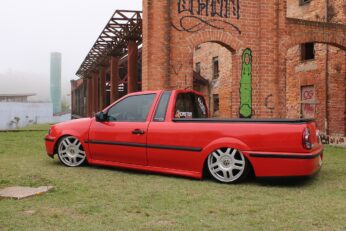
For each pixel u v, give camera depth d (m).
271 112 12.32
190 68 11.42
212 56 24.00
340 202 4.74
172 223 3.83
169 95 6.59
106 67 29.31
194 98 7.20
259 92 12.24
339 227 3.75
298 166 5.47
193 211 4.28
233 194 5.15
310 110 17.25
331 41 13.43
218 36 11.78
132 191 5.25
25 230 3.59
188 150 6.13
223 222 3.88
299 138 5.48
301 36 12.90
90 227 3.68
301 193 5.26
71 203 4.56
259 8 12.26
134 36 17.86
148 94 6.79
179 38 11.34
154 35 11.07
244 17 12.09
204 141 6.01
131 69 18.22
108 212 4.20
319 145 6.19
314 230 3.66
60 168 7.13
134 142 6.62
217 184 5.82
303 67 17.62
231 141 5.81
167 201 4.71
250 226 3.76
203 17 11.59
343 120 15.36
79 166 7.36
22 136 14.50
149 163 6.55
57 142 7.48
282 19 12.59
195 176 6.10
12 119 32.34
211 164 6.00
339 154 10.02
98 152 7.06
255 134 5.71
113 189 5.36
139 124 6.64
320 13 16.64
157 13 11.09
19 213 4.13
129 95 6.98
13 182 5.73
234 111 12.05
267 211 4.30
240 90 12.04
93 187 5.48
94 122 7.19
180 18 11.35
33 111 34.62
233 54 12.15
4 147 10.66
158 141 6.40
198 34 11.53
